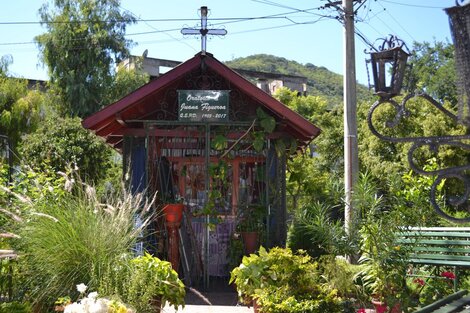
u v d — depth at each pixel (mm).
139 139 11430
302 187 18922
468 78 4262
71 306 5629
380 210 8469
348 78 12867
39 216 6961
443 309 4379
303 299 7059
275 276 7352
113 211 7109
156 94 10984
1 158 10742
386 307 7762
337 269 8094
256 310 7305
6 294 7223
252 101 11023
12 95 27266
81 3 37594
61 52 36438
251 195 11609
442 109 4969
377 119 24266
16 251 6977
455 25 4293
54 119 20516
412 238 8961
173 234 10508
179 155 11672
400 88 5543
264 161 11531
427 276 9242
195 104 10664
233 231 11242
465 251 8734
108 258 6746
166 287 6945
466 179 4770
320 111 35594
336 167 25734
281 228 11141
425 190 10875
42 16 37156
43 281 6738
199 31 10555
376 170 23312
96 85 36438
